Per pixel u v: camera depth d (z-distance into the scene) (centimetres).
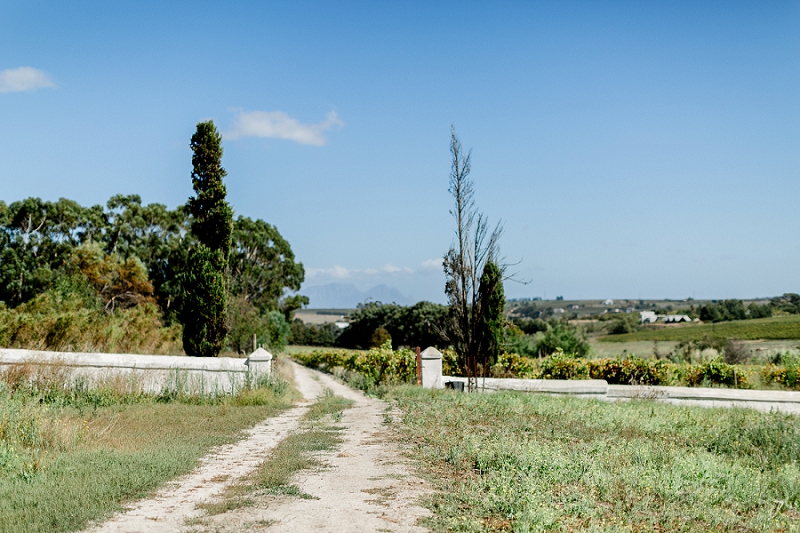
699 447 1152
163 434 1216
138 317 3050
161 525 639
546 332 3297
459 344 2234
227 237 2725
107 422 1320
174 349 2989
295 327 10900
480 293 2188
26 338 2212
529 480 793
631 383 2444
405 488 802
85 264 5128
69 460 910
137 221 6656
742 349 3206
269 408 1725
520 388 2133
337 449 1095
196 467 945
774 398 1911
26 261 5878
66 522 632
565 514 691
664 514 703
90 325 2483
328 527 632
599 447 1048
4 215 5947
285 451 1055
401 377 2764
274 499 746
